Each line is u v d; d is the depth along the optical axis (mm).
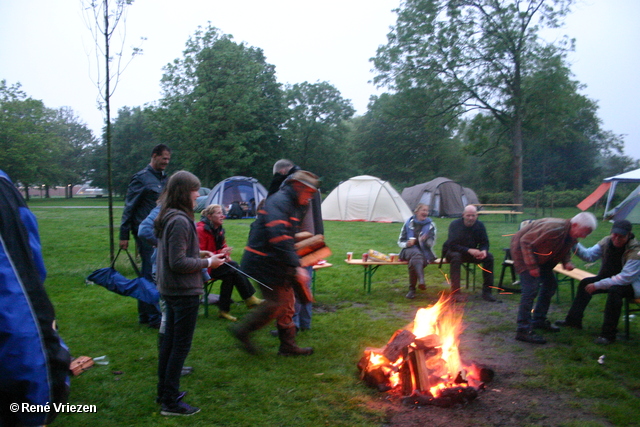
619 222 4691
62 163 67875
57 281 7316
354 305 6160
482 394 3469
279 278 3625
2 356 1913
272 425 3006
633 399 3371
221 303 5418
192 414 3125
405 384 3465
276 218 3498
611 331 4551
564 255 4844
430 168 48906
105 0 7223
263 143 37562
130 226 4926
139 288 4770
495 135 30844
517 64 24875
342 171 49375
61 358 2121
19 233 2062
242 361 4078
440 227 17578
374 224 18422
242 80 33500
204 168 34406
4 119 42594
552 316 5652
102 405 3250
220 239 5445
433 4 24938
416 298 6523
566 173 43188
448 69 25719
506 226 18406
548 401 3365
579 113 42219
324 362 4066
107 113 7777
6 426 1977
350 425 3004
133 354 4203
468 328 5152
